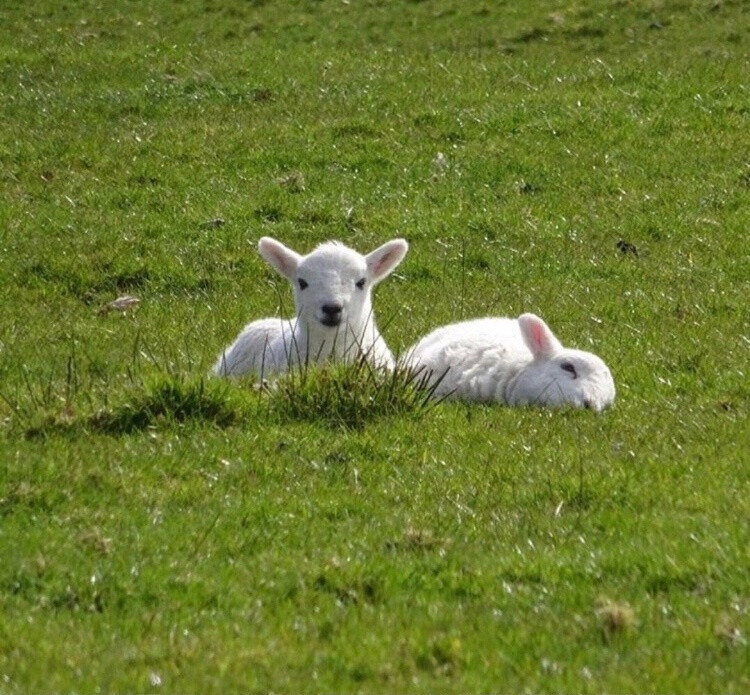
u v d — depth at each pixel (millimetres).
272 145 41281
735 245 33188
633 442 19297
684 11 61281
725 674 12719
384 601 14469
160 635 13594
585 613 14086
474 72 50188
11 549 15227
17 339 25344
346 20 63156
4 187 38156
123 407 19406
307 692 12492
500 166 39062
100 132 43469
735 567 14742
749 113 43125
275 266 23109
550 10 63000
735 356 24312
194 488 17297
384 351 23312
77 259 31719
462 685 12586
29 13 64125
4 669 12867
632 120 42469
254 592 14555
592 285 30266
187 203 36375
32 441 18469
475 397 22109
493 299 29016
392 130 42188
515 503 17109
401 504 17188
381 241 33656
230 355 23500
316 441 19000
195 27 61938
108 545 15375
